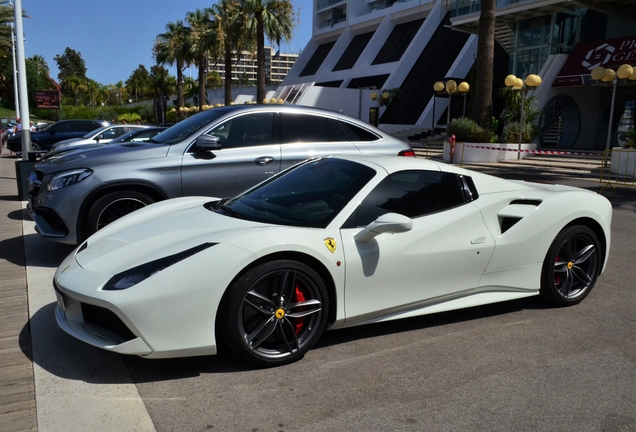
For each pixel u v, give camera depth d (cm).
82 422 253
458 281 376
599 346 352
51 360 318
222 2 3369
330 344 349
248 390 285
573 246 430
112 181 521
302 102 3631
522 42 2431
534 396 284
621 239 684
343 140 635
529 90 2181
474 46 3344
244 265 292
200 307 285
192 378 298
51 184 514
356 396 280
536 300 449
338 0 5241
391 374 307
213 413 262
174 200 438
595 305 436
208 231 324
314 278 313
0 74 4684
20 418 255
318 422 255
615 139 2266
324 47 5500
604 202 445
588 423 259
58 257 553
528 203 414
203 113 633
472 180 407
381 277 340
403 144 670
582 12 2344
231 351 334
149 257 298
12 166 1780
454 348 345
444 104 3312
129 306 272
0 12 3388
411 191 372
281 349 316
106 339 285
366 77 4331
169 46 4625
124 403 271
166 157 551
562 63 2247
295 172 412
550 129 2386
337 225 334
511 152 1889
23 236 653
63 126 2177
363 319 344
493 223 394
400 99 3538
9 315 390
